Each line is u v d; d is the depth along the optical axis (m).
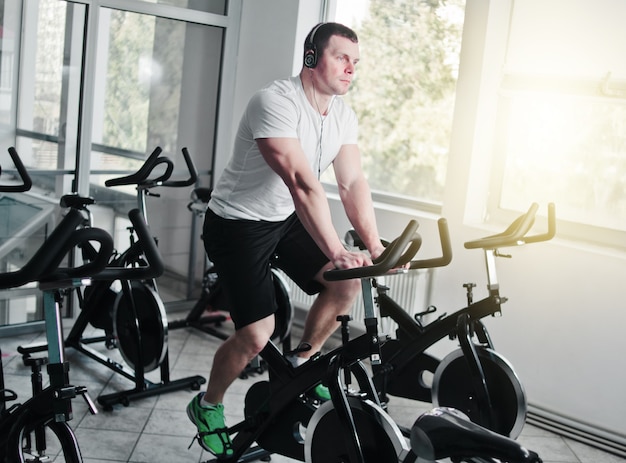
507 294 3.61
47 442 2.92
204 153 4.83
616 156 3.45
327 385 2.25
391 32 4.43
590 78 3.42
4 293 4.14
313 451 2.34
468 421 1.55
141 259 3.48
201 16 4.56
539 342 3.52
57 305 1.93
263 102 2.44
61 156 4.18
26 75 3.97
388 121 4.50
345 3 4.60
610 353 3.32
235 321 2.61
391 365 3.07
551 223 2.79
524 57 3.64
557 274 3.44
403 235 2.02
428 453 1.52
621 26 3.33
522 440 3.34
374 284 2.78
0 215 4.02
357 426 2.23
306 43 2.49
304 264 2.76
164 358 3.49
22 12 3.91
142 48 4.40
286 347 4.00
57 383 1.94
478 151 3.77
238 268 2.59
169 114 4.61
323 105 2.55
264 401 2.61
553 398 3.50
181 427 3.19
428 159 4.33
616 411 3.32
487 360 2.92
